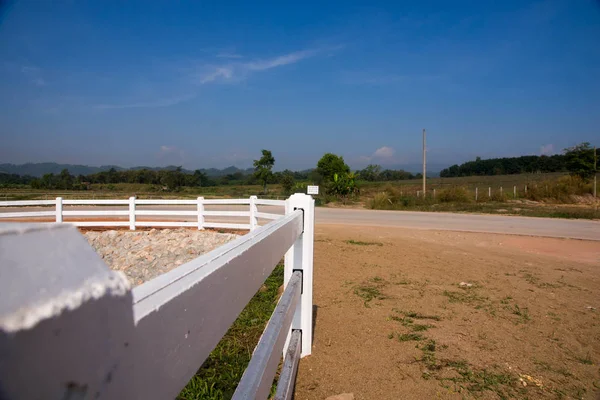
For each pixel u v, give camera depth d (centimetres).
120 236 1106
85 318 44
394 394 281
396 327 398
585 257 855
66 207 2252
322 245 880
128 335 54
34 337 36
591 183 2925
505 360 332
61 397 40
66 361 41
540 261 777
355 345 356
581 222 1573
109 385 49
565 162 3306
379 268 660
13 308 36
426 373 308
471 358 334
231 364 330
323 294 509
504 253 869
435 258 764
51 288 41
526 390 287
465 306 469
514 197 2842
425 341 365
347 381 296
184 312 77
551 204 2623
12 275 38
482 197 2725
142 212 1195
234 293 113
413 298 496
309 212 322
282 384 210
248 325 412
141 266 834
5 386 33
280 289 532
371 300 486
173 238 1036
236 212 1108
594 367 321
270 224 198
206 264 95
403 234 1162
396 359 330
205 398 283
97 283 47
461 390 286
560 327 405
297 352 290
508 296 512
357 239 1002
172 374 72
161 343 67
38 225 45
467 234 1193
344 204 2698
